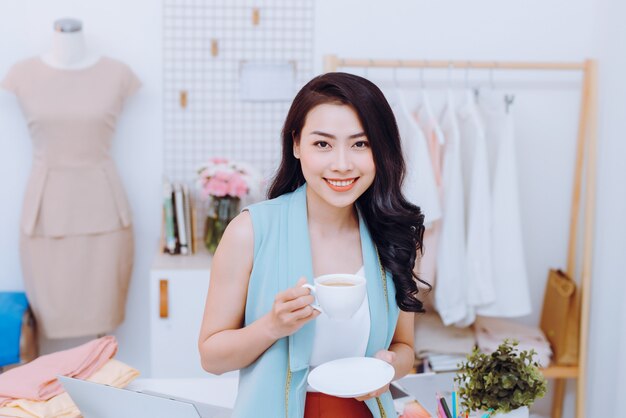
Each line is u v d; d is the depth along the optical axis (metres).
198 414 1.24
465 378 1.41
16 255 3.11
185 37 3.09
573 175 3.26
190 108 3.13
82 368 1.62
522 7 3.16
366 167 1.22
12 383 1.54
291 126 1.27
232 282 1.31
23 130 3.03
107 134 2.90
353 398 1.33
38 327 3.00
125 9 3.04
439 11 3.14
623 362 2.61
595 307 3.00
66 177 2.85
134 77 2.96
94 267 2.91
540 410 3.30
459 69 3.17
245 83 3.13
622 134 2.79
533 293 3.32
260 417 1.26
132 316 3.23
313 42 3.13
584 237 3.12
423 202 2.65
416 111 3.06
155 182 3.15
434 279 2.81
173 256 2.89
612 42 2.91
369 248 1.35
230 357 1.25
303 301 1.14
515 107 3.21
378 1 3.12
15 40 2.98
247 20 3.11
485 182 2.72
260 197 2.91
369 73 3.13
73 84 2.84
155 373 2.73
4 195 3.06
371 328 1.32
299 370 1.27
